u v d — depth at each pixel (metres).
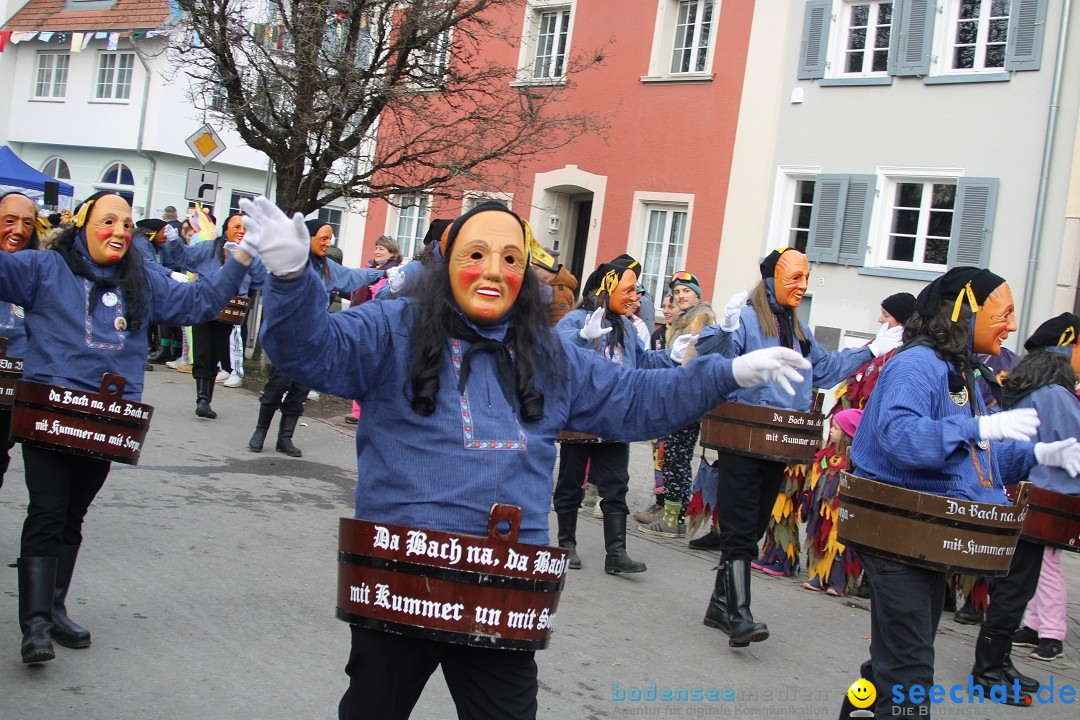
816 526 7.56
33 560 4.49
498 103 15.34
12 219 5.75
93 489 4.81
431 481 2.87
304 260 2.69
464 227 2.99
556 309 7.27
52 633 4.80
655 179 17.17
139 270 4.77
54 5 31.75
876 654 3.94
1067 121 12.88
